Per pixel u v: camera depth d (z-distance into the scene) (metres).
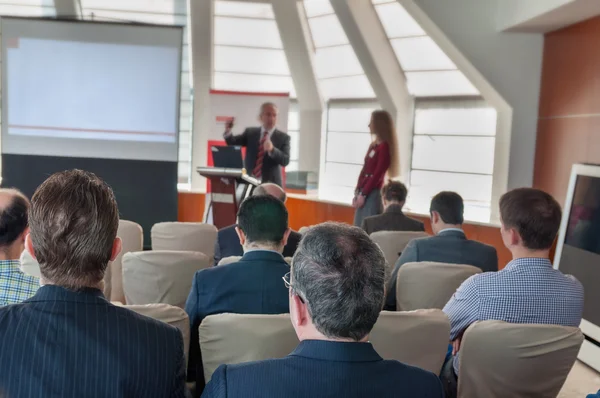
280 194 3.80
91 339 1.00
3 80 6.49
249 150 7.32
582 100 4.80
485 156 6.56
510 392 1.77
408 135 7.46
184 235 3.85
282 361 0.96
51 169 6.67
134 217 6.84
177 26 6.62
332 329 0.95
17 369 0.96
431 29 5.73
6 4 7.60
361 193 6.47
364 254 0.98
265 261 2.02
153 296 2.64
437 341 1.70
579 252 4.01
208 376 1.65
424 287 2.51
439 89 6.99
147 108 6.72
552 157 5.31
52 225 1.02
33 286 1.67
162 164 6.83
